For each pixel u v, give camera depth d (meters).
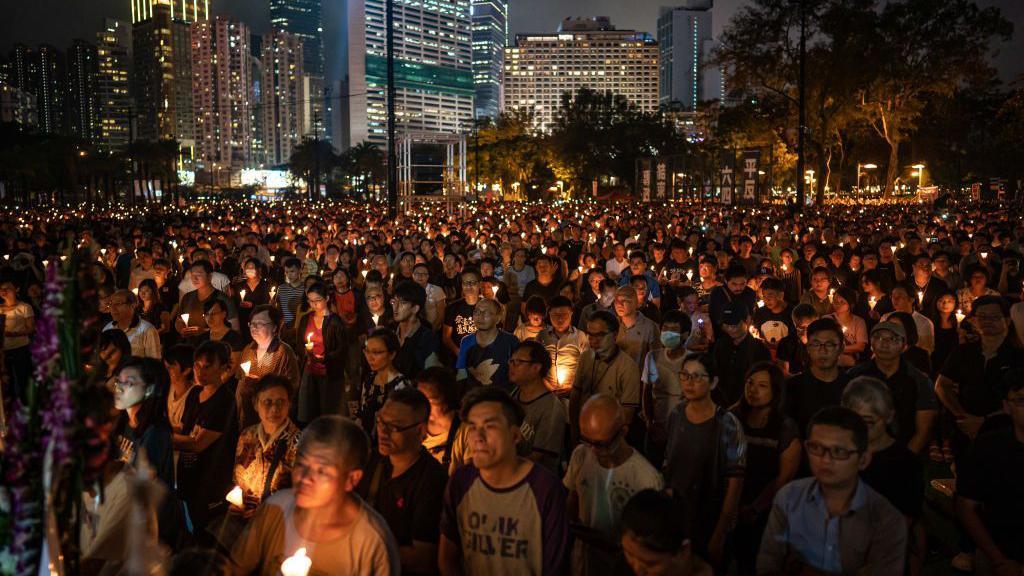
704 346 7.91
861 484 3.46
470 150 95.00
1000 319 5.93
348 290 9.26
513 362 5.02
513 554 3.38
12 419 2.02
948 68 52.00
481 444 3.33
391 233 20.42
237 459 4.42
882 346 4.93
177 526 3.90
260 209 50.88
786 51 50.94
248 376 6.75
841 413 3.39
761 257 13.23
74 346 1.99
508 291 11.34
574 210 45.03
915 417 4.96
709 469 4.44
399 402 3.68
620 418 3.91
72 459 1.94
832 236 18.06
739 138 64.19
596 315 5.91
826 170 62.00
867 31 49.62
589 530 3.99
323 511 2.96
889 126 58.50
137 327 7.45
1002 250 13.15
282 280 12.59
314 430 2.92
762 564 3.64
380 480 3.81
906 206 50.88
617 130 88.62
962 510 4.04
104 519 3.27
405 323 6.97
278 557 2.99
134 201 63.97
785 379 4.93
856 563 3.41
